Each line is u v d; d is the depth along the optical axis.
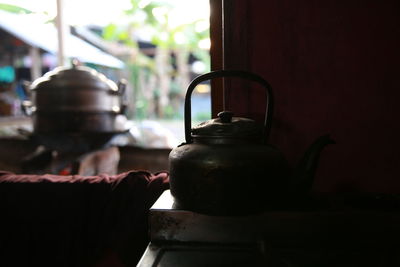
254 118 1.35
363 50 1.27
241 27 1.32
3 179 1.47
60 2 2.81
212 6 1.36
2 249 1.38
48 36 4.62
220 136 1.00
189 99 1.06
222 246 1.04
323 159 1.35
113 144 2.49
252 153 0.96
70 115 2.19
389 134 1.29
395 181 1.31
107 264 1.36
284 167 1.03
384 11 1.25
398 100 1.27
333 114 1.32
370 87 1.29
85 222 1.39
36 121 2.27
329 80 1.30
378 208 1.09
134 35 6.13
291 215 1.05
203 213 0.96
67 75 2.29
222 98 1.39
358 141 1.32
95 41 5.09
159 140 3.35
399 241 1.04
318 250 1.03
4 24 4.16
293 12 1.29
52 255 1.37
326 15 1.28
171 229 1.06
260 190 0.94
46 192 1.42
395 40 1.25
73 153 2.44
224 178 0.92
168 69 6.99
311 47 1.30
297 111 1.33
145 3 5.05
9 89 4.41
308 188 1.09
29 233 1.39
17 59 5.06
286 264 0.93
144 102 5.71
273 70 1.33
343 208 1.08
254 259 0.95
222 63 1.37
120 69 5.66
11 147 2.86
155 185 1.38
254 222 1.05
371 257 0.98
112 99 2.45
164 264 0.92
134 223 1.33
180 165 0.98
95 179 1.47
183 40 5.63
